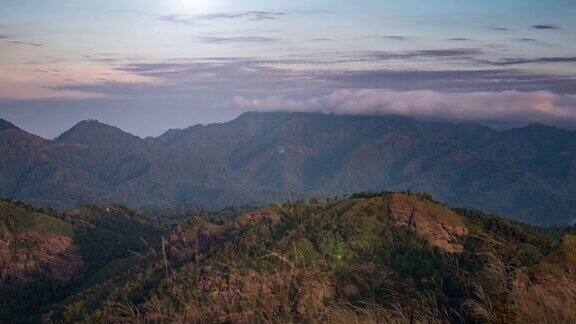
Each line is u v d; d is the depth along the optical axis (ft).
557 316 33.58
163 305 50.78
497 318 34.24
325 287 45.98
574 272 38.60
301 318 40.88
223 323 44.78
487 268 40.29
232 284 54.19
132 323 50.85
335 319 38.70
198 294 52.90
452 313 36.94
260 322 42.68
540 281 36.81
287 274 51.03
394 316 37.42
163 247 78.23
